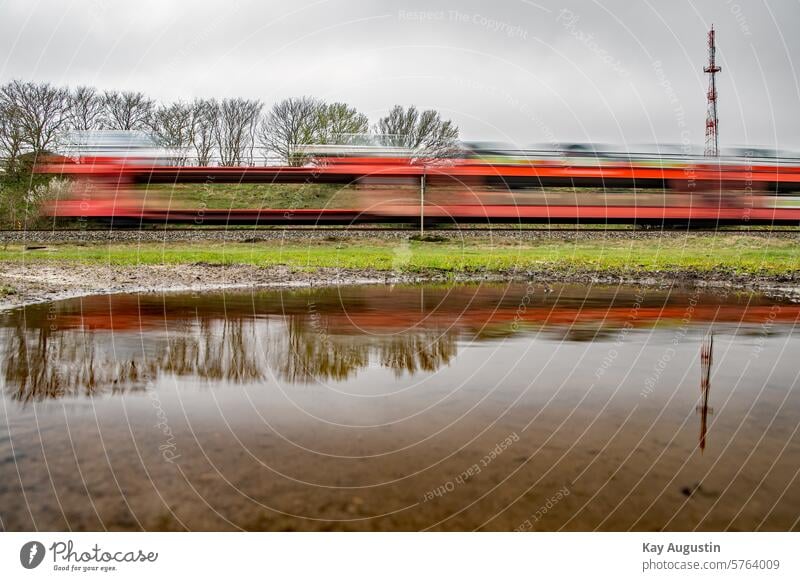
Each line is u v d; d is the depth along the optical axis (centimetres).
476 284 1727
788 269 1977
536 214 2275
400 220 2280
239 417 493
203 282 1655
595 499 352
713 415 500
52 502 347
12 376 620
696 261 2150
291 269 1917
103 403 530
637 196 2312
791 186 2394
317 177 2286
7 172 2631
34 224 2391
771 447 429
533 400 549
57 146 2520
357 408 522
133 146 2269
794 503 351
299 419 490
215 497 353
